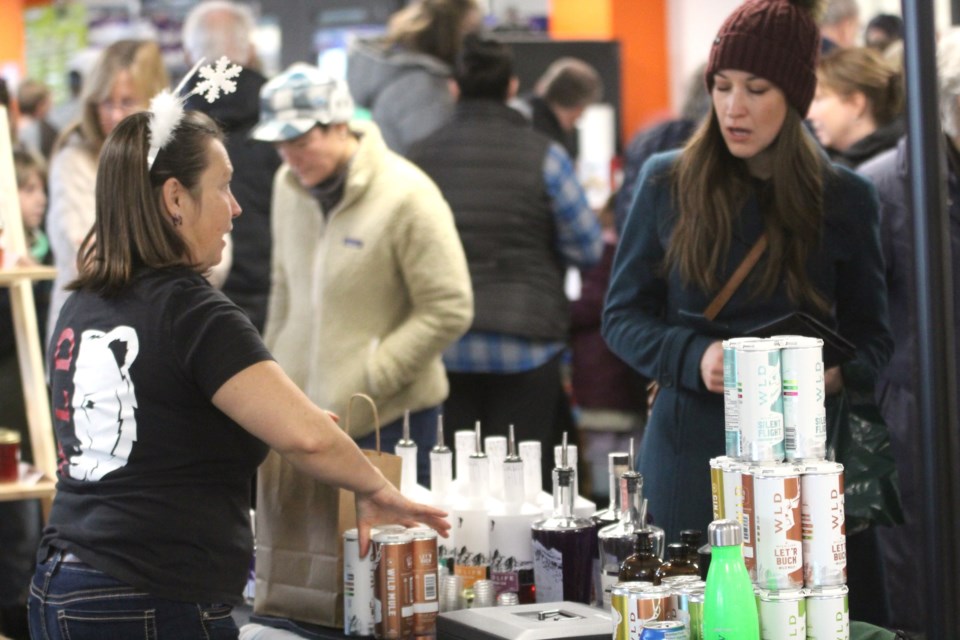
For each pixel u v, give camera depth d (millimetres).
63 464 4047
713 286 4797
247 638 4625
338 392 6254
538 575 4445
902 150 5801
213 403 3867
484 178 7680
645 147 8680
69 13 18297
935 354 3279
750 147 4652
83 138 6977
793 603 3473
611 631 3906
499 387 7617
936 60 3273
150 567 3840
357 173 6234
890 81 6914
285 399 3881
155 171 3969
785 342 3623
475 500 4652
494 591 4508
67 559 3902
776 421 3600
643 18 18469
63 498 4016
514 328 7535
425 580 4305
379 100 9688
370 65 9781
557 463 4543
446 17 9633
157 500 3859
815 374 3607
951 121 5512
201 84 4168
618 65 16078
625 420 10180
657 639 3441
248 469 4039
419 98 9523
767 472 3502
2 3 20109
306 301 6445
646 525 4328
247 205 7703
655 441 4957
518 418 7637
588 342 10164
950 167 5570
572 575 4391
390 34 9844
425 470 6426
